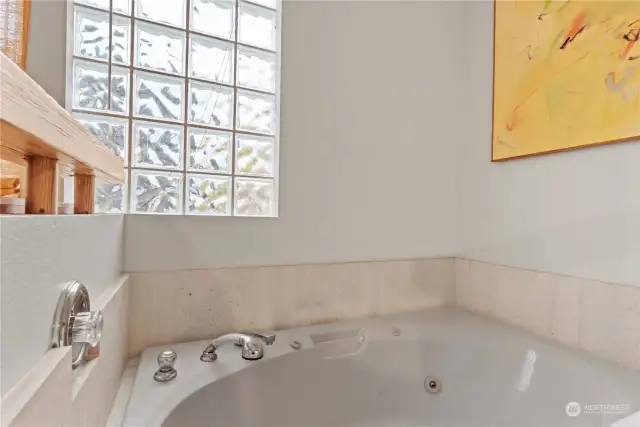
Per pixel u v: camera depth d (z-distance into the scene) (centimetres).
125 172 119
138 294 115
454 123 171
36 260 41
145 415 78
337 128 148
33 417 34
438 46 170
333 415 123
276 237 137
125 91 119
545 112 129
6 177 55
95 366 64
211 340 123
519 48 140
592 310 114
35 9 101
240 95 137
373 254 155
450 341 138
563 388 108
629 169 106
